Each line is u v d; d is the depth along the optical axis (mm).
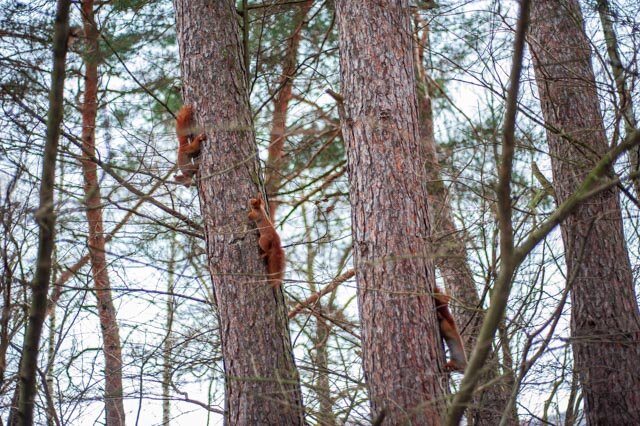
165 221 9445
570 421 8883
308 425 8266
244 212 8055
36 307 6352
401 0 8094
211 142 8250
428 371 6820
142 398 8273
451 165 9898
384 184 7367
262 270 7945
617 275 8586
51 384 8859
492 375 8359
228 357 7840
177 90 9672
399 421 6520
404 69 7836
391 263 7109
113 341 10117
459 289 11438
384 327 6984
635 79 8141
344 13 8109
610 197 8719
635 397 8281
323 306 11766
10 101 8094
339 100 7887
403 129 7582
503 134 5996
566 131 9039
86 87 11656
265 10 11273
